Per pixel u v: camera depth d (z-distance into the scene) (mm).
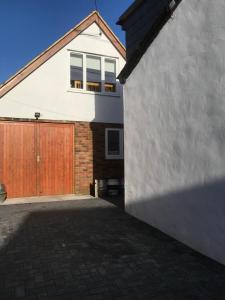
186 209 5332
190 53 5203
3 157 9750
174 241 5555
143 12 7934
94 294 3641
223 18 4438
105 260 4680
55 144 10469
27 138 10070
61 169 10547
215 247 4602
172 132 5773
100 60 11375
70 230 6281
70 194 10664
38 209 8328
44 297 3570
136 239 5688
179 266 4441
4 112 9742
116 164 11422
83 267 4422
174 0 5496
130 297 3568
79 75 11062
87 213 7832
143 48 6801
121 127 11547
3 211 8094
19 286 3846
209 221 4727
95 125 11094
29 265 4496
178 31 5551
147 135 6758
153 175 6508
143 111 6945
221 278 4047
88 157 10938
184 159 5379
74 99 10781
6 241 5574
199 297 3561
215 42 4598
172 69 5762
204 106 4844
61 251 5070
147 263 4559
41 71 10289
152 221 6566
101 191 10516
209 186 4730
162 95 6125
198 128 4996
